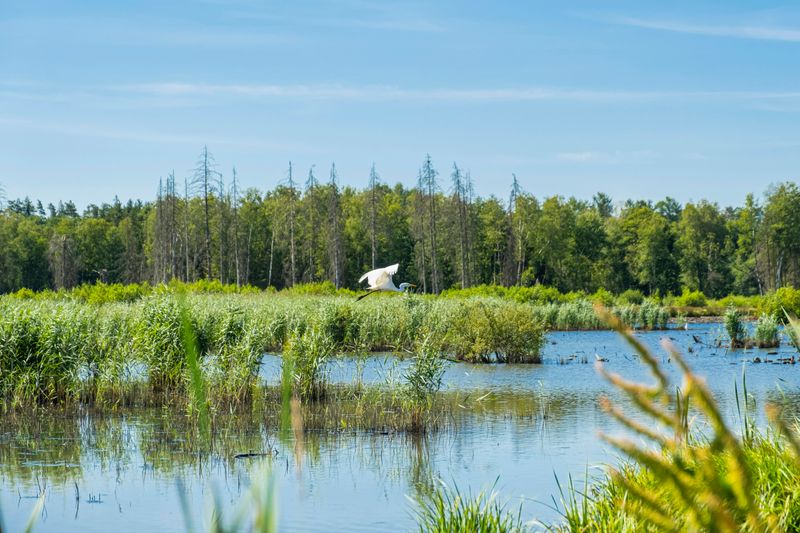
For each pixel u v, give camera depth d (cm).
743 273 13650
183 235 12512
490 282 13175
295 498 1566
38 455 1931
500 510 1134
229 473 1745
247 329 2898
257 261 13062
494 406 2666
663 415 255
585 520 980
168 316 2869
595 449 1961
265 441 2066
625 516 834
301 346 2723
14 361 2536
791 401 2617
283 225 12356
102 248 15838
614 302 9125
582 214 14562
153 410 2545
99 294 6594
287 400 260
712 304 10288
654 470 253
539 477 1703
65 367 2603
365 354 3181
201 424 267
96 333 2867
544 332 4300
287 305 4400
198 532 1316
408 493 1602
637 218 14462
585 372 3647
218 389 2627
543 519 1357
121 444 2041
